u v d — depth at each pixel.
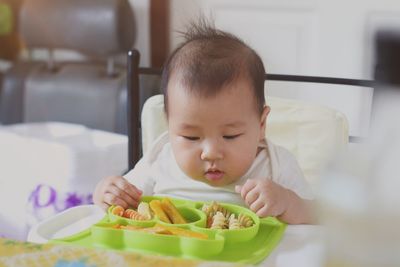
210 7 2.45
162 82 0.95
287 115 1.18
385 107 0.43
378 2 2.25
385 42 0.48
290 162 1.01
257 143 0.91
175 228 0.74
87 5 2.40
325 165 0.44
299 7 2.36
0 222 1.80
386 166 0.40
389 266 0.39
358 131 2.26
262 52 2.45
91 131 2.13
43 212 1.73
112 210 0.81
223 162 0.86
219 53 0.89
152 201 0.84
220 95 0.84
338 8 2.30
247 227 0.77
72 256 0.54
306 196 0.97
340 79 1.16
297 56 2.40
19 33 2.62
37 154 1.79
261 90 0.91
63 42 2.46
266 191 0.83
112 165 1.82
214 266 0.52
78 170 1.72
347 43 2.31
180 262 0.52
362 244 0.39
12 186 1.81
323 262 0.41
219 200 0.93
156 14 2.44
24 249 0.55
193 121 0.85
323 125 1.15
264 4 2.39
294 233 0.81
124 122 2.35
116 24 2.36
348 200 0.40
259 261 0.71
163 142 1.07
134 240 0.71
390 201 0.39
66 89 2.44
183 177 0.97
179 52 0.92
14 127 2.19
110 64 2.42
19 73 2.52
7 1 2.70
